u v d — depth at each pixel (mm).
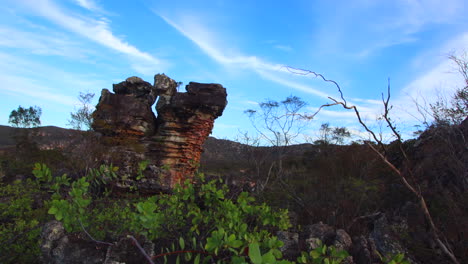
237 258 1958
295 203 10195
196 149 14484
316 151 17344
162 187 12156
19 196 7199
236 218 3932
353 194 9359
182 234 4441
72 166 13023
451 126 8219
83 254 4047
